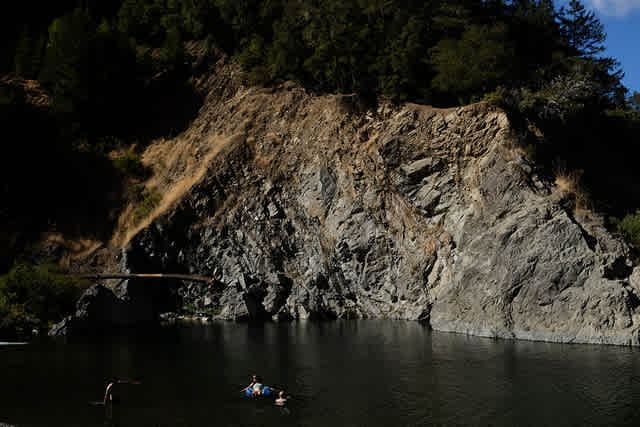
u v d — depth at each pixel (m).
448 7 53.91
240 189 55.12
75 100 63.06
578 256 31.94
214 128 61.78
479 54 46.44
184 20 73.38
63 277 45.25
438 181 44.84
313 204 51.72
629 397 19.05
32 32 77.38
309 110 57.19
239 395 21.05
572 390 20.22
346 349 30.72
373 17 57.06
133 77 67.75
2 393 21.67
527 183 38.34
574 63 50.03
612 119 55.34
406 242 46.12
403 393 20.75
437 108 48.22
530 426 16.47
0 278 42.59
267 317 47.09
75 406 19.80
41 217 55.84
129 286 47.84
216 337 36.28
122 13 76.00
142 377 24.28
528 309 32.53
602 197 39.44
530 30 58.06
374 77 53.53
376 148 49.56
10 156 57.09
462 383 21.94
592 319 29.95
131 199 57.25
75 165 60.56
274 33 64.50
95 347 32.59
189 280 48.59
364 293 47.78
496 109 43.16
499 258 34.75
